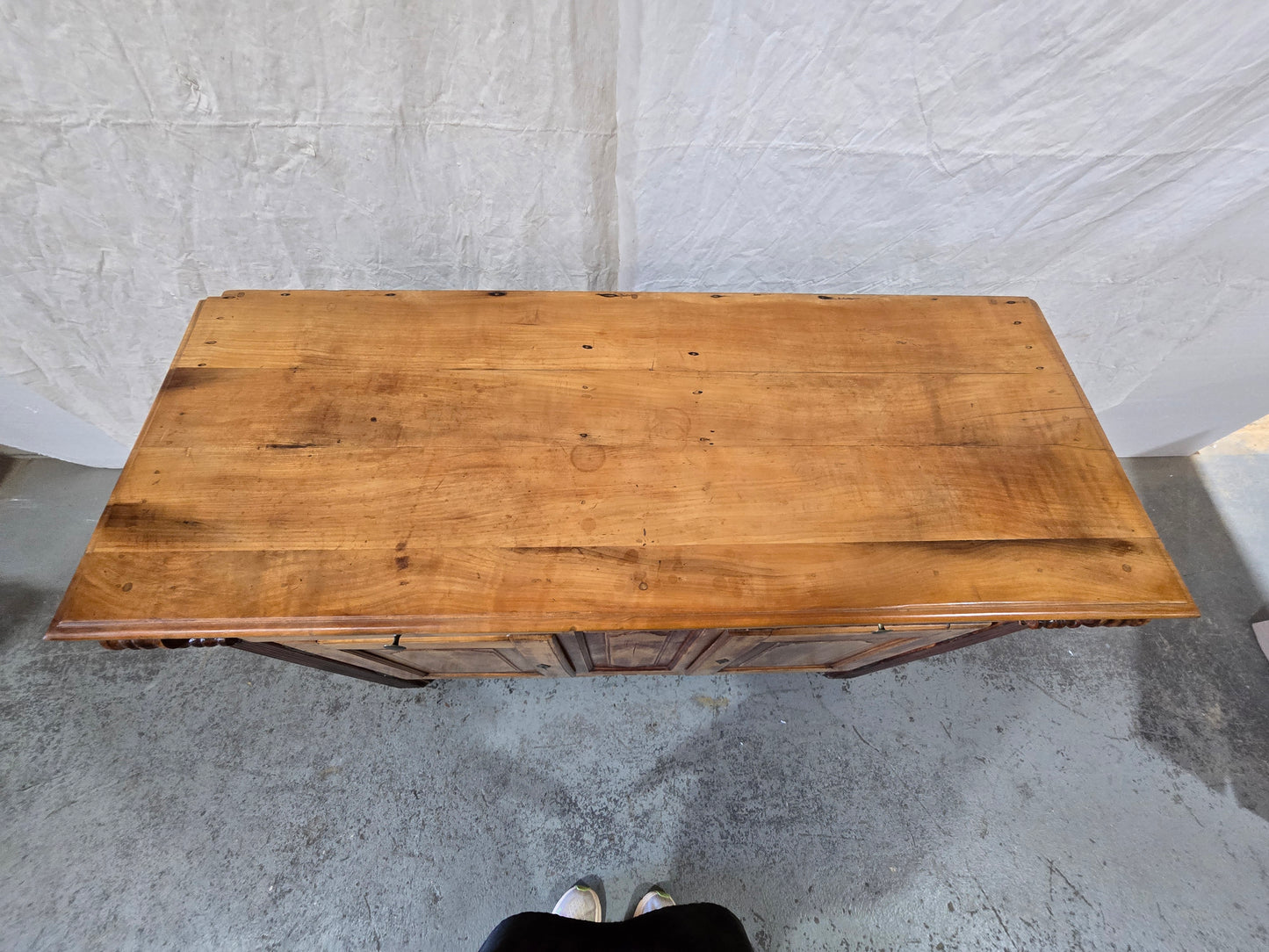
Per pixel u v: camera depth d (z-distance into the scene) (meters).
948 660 1.40
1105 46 0.68
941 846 1.18
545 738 1.27
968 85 0.73
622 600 0.62
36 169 0.77
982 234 0.96
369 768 1.22
